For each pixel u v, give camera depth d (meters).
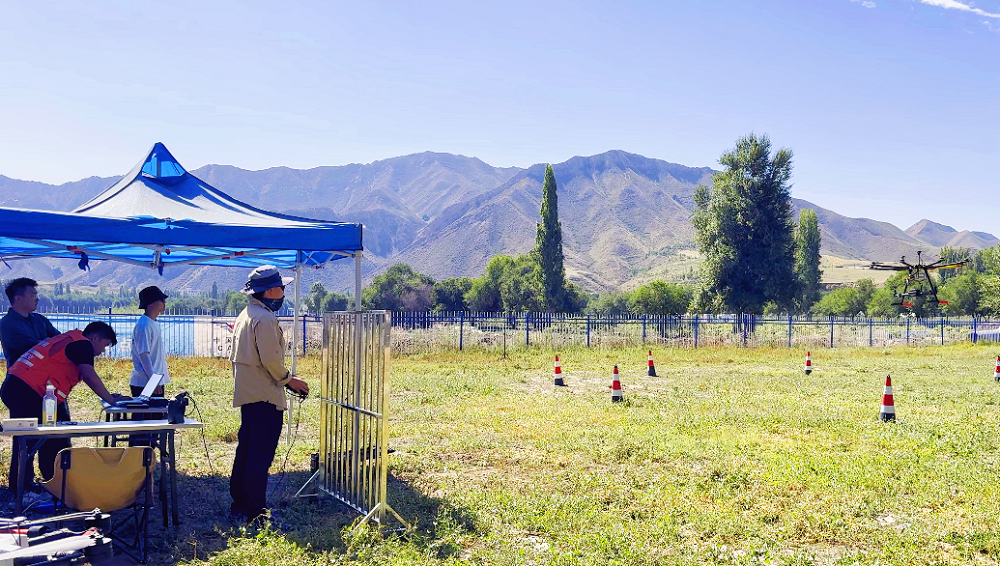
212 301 117.88
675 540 6.90
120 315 31.08
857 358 32.62
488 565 6.24
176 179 10.30
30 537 5.68
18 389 7.52
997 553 6.70
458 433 12.40
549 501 8.02
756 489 8.71
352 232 9.20
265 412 7.30
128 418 7.68
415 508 7.72
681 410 15.30
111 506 6.36
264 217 9.55
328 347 8.38
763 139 58.12
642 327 38.94
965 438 12.12
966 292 66.19
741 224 58.28
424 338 33.03
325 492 8.23
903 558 6.44
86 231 7.95
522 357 30.08
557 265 74.75
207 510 7.66
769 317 52.31
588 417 14.31
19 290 8.11
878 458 10.36
